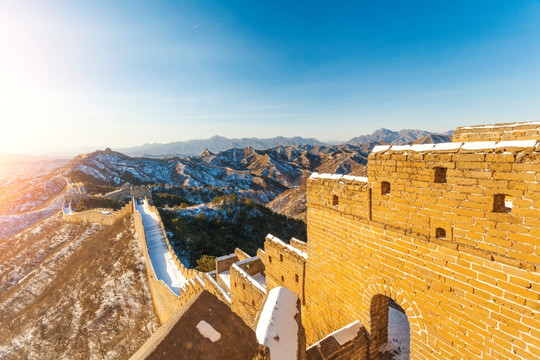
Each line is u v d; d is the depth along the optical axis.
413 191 5.86
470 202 4.84
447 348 5.47
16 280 52.72
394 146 6.39
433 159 5.39
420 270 5.86
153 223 51.19
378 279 6.94
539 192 3.94
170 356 2.12
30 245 64.31
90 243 57.47
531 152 3.98
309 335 10.29
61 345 29.88
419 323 6.01
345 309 8.24
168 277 33.84
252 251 52.94
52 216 76.75
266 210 73.56
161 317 29.67
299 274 10.65
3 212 103.38
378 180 6.70
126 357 26.31
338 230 8.25
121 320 32.06
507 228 4.37
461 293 5.13
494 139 7.25
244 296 14.88
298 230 71.06
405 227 6.11
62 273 49.06
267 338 3.39
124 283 38.03
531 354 4.23
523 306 4.27
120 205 84.25
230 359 2.42
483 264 4.75
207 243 48.56
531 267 4.11
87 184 117.94
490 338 4.76
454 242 5.16
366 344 7.64
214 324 2.54
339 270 8.34
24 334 34.09
